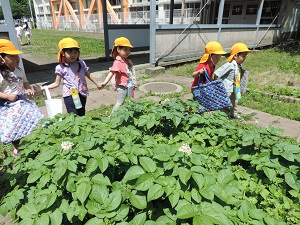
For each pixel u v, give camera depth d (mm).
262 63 10008
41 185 1785
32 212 1646
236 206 1688
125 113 2654
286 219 1935
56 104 3193
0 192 2475
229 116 4527
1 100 2805
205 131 2684
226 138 2576
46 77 7535
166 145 2031
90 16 32812
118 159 1999
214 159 2299
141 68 9062
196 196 1551
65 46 3141
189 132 2635
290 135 3986
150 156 1918
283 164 2223
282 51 13359
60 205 1735
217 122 2752
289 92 5762
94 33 29359
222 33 11336
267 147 2375
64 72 3344
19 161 2141
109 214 1544
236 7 20609
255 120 4566
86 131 2396
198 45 10320
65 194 1874
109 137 2262
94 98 5805
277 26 15641
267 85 6742
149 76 7992
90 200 1626
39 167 1904
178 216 1404
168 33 8875
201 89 3684
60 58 3324
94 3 32000
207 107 3760
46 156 1904
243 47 3926
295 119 4613
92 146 1953
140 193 1660
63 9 39062
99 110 4988
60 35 26281
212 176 1767
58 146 2064
